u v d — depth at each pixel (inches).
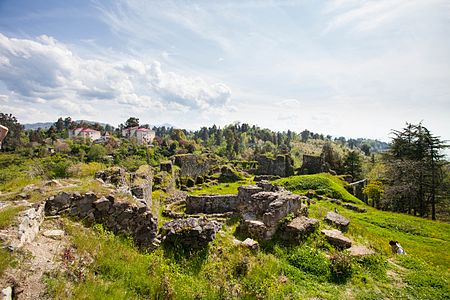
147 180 717.9
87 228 299.7
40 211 282.2
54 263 218.8
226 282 286.5
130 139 2839.6
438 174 1282.0
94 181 407.5
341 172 2086.6
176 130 3393.2
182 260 307.7
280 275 328.8
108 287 220.2
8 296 170.1
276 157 2249.0
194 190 1467.8
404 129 1450.5
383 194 1310.3
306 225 443.8
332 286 317.4
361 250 406.3
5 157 1686.8
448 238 713.6
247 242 374.3
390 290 319.3
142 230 327.3
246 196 629.0
